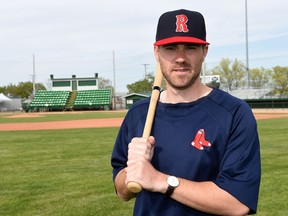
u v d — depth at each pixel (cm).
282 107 4603
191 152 207
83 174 847
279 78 6719
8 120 3366
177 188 198
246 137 207
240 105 214
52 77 6625
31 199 649
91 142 1452
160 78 243
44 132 1975
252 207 201
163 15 217
